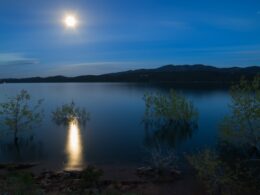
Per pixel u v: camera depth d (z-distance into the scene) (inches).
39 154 940.6
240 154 841.5
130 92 4254.4
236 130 808.3
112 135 1264.8
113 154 934.4
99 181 614.2
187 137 1211.9
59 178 657.6
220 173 609.6
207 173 593.6
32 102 2824.8
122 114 1956.2
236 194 565.3
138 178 666.8
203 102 2517.2
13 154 944.9
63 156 915.4
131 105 2516.0
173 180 641.6
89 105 2556.6
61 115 1718.8
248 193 569.6
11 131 1277.1
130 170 740.0
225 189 573.6
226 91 3818.9
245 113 782.5
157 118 1614.2
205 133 1280.8
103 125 1526.8
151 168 713.6
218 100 2667.3
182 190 588.1
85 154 936.3
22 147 1036.5
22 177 501.4
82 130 1382.9
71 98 3361.2
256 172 690.8
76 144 1084.5
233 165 749.9
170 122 1524.4
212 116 1761.8
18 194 438.9
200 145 1049.5
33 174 686.5
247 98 778.8
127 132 1336.1
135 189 594.6
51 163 836.0
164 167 698.8
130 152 959.0
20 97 1253.1
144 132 1330.0
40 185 596.7
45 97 3555.6
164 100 1523.1
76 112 1795.0
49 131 1349.7
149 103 1600.6
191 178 651.5
